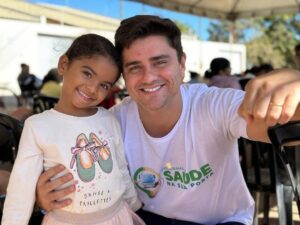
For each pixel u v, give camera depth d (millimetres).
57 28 13469
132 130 1417
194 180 1361
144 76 1277
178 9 7133
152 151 1381
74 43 1331
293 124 935
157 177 1397
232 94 1320
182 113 1344
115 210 1302
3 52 13133
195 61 17000
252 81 751
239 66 18203
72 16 15414
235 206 1434
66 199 1229
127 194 1391
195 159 1342
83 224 1245
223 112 1281
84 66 1276
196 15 7621
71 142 1251
